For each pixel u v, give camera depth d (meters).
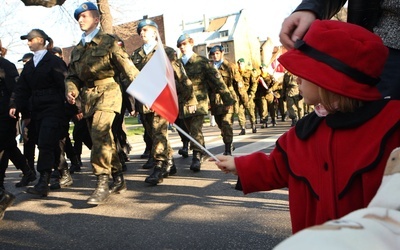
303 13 1.81
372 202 1.00
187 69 7.33
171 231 4.06
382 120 1.47
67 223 4.55
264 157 1.86
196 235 3.89
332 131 1.56
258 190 1.88
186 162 8.09
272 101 15.41
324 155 1.57
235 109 12.70
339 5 1.99
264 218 4.26
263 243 3.61
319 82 1.50
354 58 1.47
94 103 5.22
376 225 0.79
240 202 4.91
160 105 2.36
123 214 4.74
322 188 1.56
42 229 4.39
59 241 3.99
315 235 0.71
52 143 5.86
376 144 1.45
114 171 5.73
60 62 6.01
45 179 5.83
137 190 5.86
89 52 5.24
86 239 4.00
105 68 5.21
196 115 6.95
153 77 2.42
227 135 8.17
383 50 1.51
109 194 5.23
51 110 5.88
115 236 4.03
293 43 1.77
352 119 1.51
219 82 7.40
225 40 75.62
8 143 6.36
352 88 1.47
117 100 5.27
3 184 6.79
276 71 14.70
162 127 6.22
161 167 6.18
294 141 1.72
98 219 4.62
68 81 5.50
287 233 3.81
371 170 1.45
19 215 4.97
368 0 1.91
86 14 5.32
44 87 5.91
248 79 12.96
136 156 9.72
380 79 1.57
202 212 4.61
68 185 6.62
